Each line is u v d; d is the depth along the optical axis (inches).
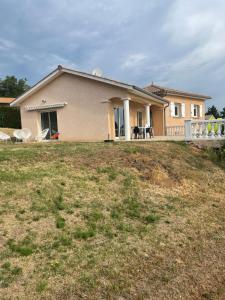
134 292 163.0
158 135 1021.2
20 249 181.9
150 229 234.5
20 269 166.9
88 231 214.4
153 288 168.4
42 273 166.6
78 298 153.0
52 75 801.6
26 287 155.2
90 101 768.9
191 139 554.6
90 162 360.8
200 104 1254.9
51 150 409.1
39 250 185.5
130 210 262.1
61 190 273.9
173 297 163.6
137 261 190.7
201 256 207.8
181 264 194.9
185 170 403.9
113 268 179.8
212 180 398.3
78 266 176.7
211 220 269.9
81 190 283.0
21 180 281.1
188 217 268.8
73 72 765.3
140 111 965.2
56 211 235.1
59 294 153.9
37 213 227.3
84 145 479.2
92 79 750.5
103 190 293.0
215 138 533.6
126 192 298.8
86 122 779.4
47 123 870.4
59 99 822.5
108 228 224.4
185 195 325.7
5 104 2094.0
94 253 191.6
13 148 462.0
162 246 213.2
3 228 201.9
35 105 869.8
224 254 213.2
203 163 464.1
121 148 433.1
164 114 1011.3
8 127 1358.3
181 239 227.5
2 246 183.8
